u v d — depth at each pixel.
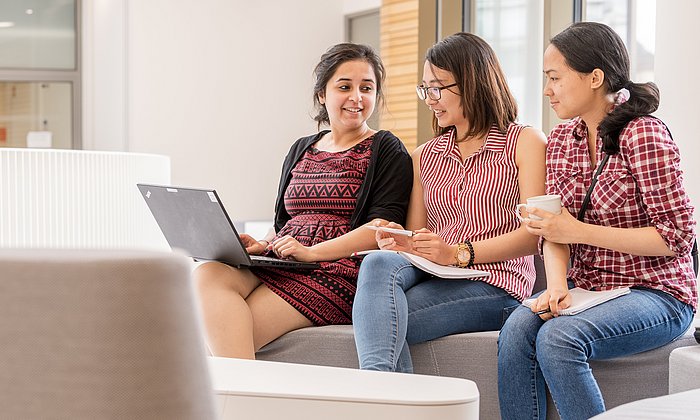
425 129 5.25
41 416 0.87
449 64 2.93
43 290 0.86
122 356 0.86
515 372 2.46
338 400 1.81
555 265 2.54
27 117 6.57
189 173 6.55
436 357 2.69
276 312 2.85
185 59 6.52
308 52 6.93
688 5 3.31
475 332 2.73
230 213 6.69
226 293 2.77
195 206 2.74
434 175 3.00
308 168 3.19
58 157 3.05
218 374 2.02
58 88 6.59
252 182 6.76
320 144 3.27
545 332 2.38
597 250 2.59
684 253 2.46
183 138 6.52
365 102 3.15
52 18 6.55
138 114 6.39
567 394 2.33
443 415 1.77
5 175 2.98
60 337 0.86
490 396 2.65
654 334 2.44
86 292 0.86
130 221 3.21
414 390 1.87
